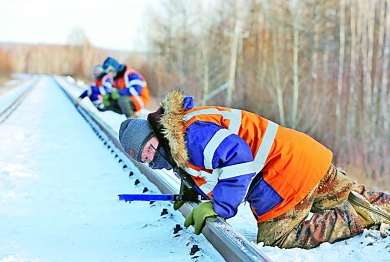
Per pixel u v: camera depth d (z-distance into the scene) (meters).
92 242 3.54
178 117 3.04
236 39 36.41
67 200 4.70
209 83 39.75
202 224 3.17
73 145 8.53
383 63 25.62
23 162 6.71
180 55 44.19
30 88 41.00
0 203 4.54
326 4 31.20
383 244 3.17
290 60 31.50
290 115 28.97
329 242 3.33
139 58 59.66
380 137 21.66
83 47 115.94
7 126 11.41
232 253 2.94
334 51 31.16
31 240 3.57
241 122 3.25
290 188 3.26
